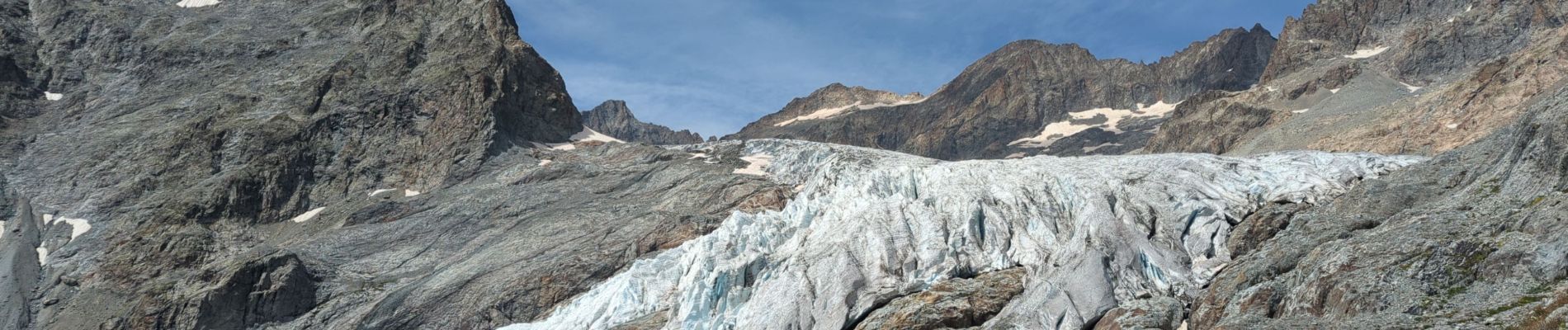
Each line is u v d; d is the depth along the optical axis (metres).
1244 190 72.50
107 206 111.25
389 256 103.25
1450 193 62.69
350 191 118.44
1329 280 52.41
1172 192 71.62
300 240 107.25
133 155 120.06
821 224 75.38
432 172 122.38
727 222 77.44
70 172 118.62
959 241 69.81
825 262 68.06
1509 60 134.12
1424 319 46.25
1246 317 54.09
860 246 69.75
